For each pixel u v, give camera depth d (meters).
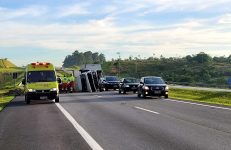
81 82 47.19
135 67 144.62
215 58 161.75
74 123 14.52
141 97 31.36
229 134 11.52
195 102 25.00
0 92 47.84
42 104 24.80
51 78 26.16
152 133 11.82
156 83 30.61
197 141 10.36
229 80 55.34
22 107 22.86
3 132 12.65
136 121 14.87
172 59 161.88
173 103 24.16
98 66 52.97
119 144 10.03
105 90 46.44
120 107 21.41
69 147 9.76
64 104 24.31
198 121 14.67
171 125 13.61
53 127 13.55
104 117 16.42
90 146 9.82
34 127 13.70
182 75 113.25
